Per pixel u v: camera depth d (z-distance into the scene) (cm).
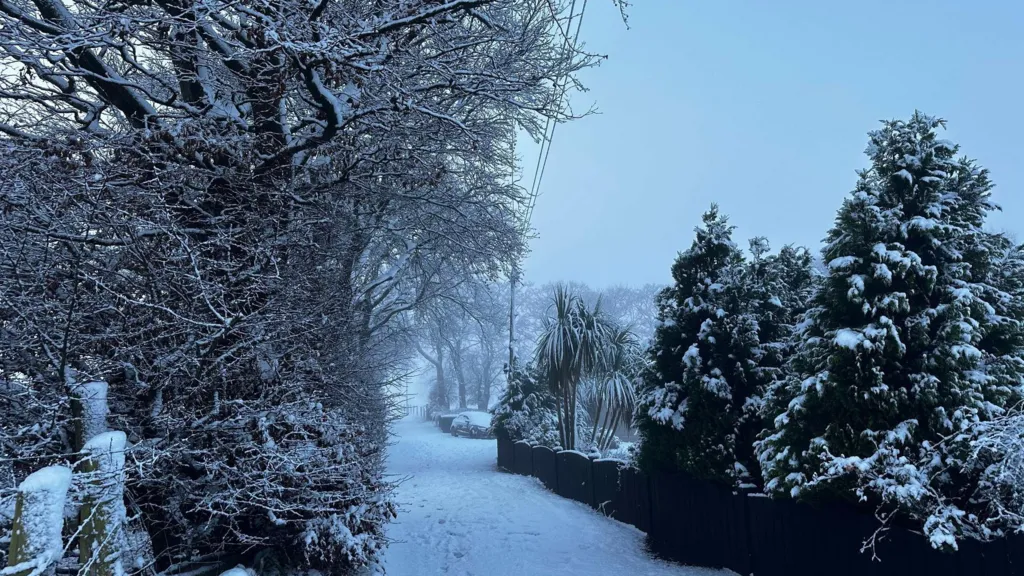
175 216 550
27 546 256
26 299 407
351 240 854
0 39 490
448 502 1302
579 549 917
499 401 2020
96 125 616
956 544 491
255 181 638
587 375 1545
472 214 1162
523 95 977
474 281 1584
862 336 591
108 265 475
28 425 425
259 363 509
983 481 495
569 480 1366
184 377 475
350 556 522
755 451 746
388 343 1502
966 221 605
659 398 905
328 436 530
